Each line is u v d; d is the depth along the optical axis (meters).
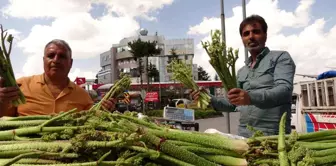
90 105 4.11
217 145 1.92
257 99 2.81
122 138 1.69
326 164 1.85
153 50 47.94
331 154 1.88
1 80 2.42
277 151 1.90
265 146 1.92
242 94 2.77
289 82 3.03
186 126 8.94
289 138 1.97
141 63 54.84
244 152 1.91
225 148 1.92
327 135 2.12
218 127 16.72
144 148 1.74
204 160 1.82
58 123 1.98
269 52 3.35
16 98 2.48
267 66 3.26
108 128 1.90
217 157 1.91
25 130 1.92
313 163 1.73
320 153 1.87
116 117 2.05
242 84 3.62
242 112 3.43
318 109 6.89
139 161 1.69
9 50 2.40
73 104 3.89
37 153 1.66
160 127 2.06
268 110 3.15
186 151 1.80
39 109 3.70
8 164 1.60
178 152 1.79
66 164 1.63
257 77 3.35
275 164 1.82
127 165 1.66
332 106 6.29
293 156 1.75
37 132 1.91
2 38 2.36
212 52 2.81
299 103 7.94
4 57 2.38
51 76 3.81
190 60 3.30
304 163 1.68
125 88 3.16
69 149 1.72
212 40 2.83
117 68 88.19
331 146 1.97
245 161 1.86
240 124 3.50
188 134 1.95
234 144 1.92
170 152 1.79
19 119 2.10
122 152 1.75
